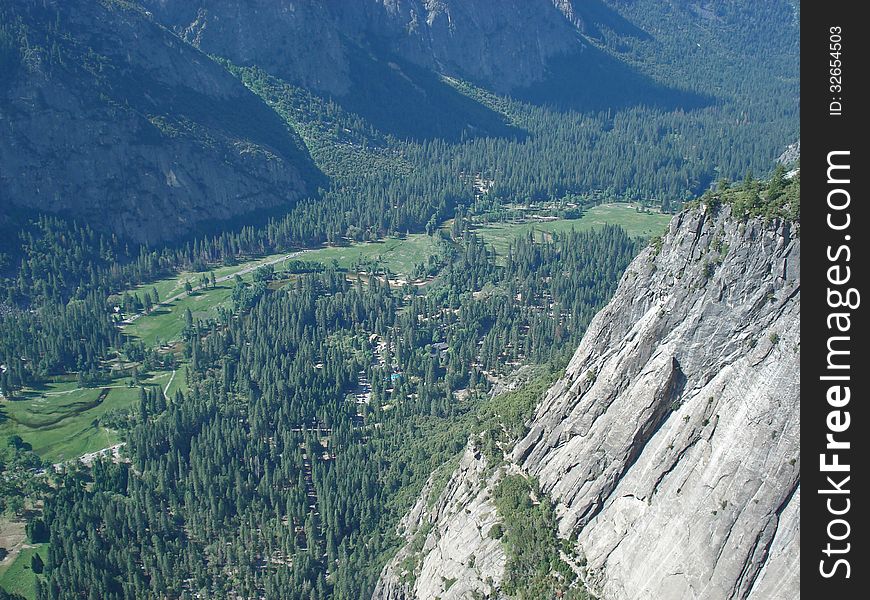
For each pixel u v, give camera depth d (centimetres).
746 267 9950
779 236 9688
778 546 9000
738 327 9988
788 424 9125
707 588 9281
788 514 9019
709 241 10512
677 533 9806
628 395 11000
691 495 9838
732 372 9944
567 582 10706
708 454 9856
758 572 9050
